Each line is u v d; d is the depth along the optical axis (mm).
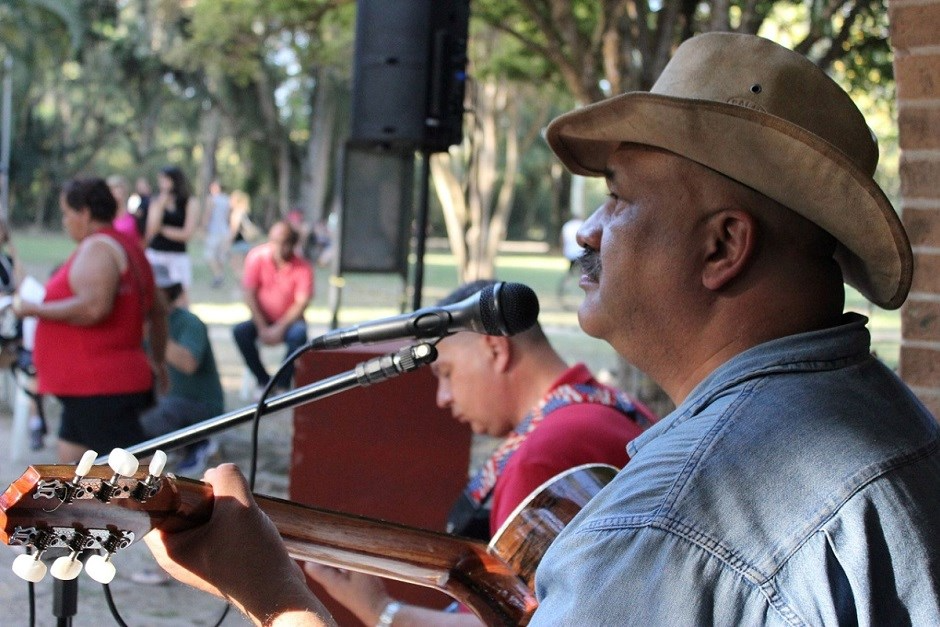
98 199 5109
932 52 2602
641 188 1416
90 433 5168
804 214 1372
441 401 2734
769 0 7062
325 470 3648
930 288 2629
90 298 5016
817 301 1381
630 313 1419
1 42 26203
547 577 1273
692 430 1270
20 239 33312
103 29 30109
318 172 32875
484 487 2594
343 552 1752
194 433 1883
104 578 1216
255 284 8656
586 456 2354
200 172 43094
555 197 41250
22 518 1183
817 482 1194
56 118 38688
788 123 1301
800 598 1158
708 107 1323
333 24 11406
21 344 7262
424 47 5586
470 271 19250
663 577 1176
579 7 8773
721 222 1374
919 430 1298
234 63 11914
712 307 1385
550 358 2617
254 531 1354
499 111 18859
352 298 17828
